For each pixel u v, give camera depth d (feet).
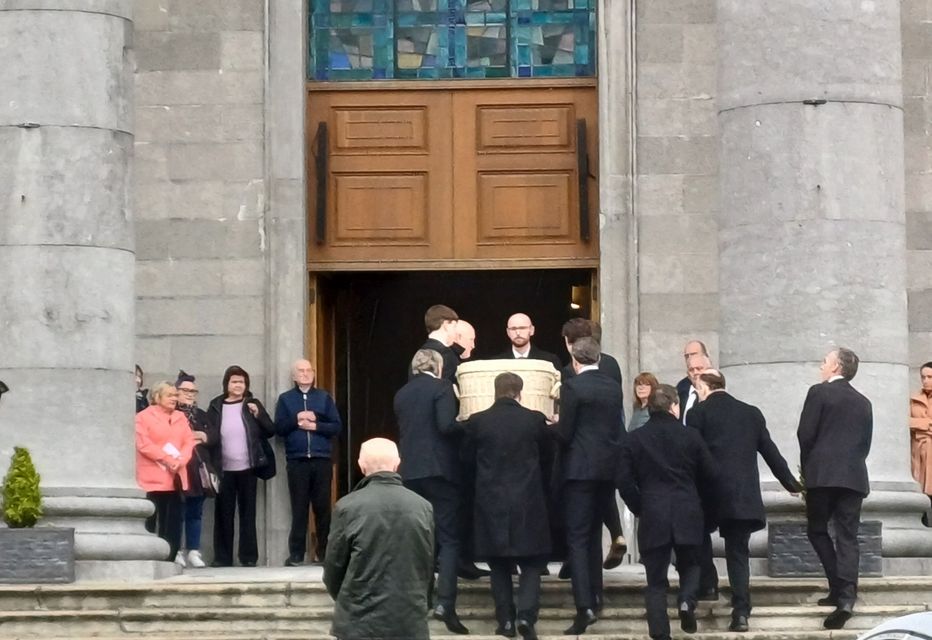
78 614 51.37
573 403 50.24
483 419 50.24
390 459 41.22
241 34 69.46
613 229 69.05
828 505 51.88
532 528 49.67
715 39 68.95
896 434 57.88
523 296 80.59
